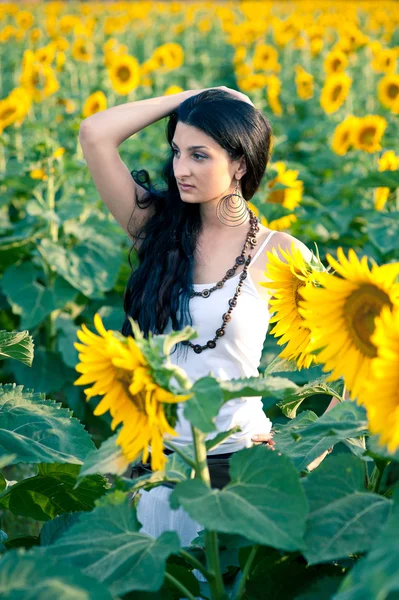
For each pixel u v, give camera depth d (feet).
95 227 24.72
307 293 8.16
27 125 33.45
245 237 12.04
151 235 12.17
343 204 29.96
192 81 58.95
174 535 8.04
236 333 11.53
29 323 22.57
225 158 11.53
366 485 9.69
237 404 11.46
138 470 11.64
